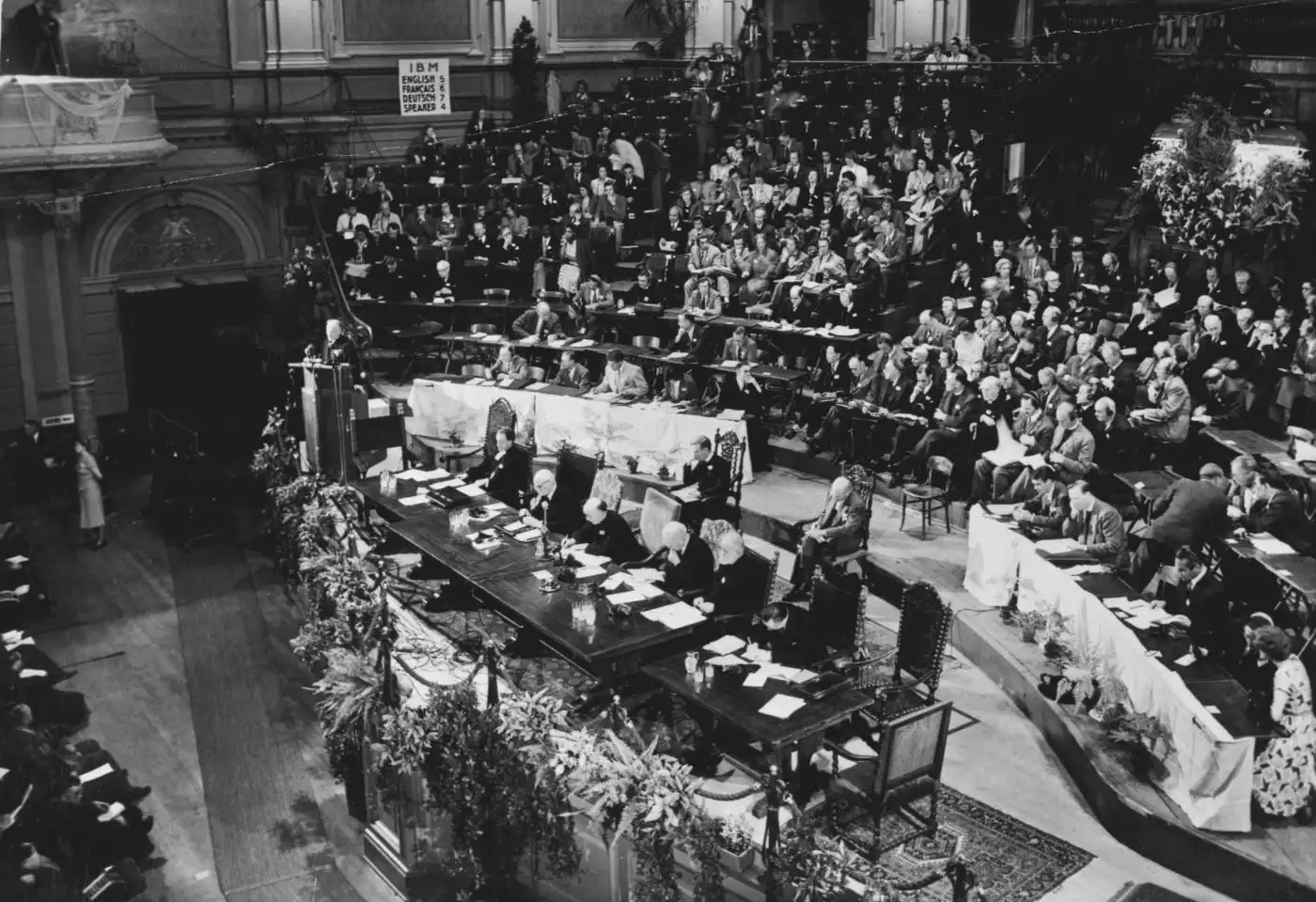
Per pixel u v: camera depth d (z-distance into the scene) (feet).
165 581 55.57
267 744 42.50
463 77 91.91
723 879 28.76
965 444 51.52
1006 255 63.77
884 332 61.72
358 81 86.99
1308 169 57.72
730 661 34.19
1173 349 50.08
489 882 33.24
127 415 80.59
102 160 68.54
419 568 47.39
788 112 85.15
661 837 28.45
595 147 86.12
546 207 79.61
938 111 78.43
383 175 82.17
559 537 44.04
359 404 56.39
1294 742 31.76
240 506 63.46
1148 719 34.19
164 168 79.30
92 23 76.13
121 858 35.29
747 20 89.76
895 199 73.82
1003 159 74.13
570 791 30.12
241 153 81.76
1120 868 32.32
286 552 50.37
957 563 48.03
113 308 79.51
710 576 39.86
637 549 43.04
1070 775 36.47
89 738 42.98
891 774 30.99
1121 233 66.39
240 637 49.93
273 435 56.34
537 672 40.11
